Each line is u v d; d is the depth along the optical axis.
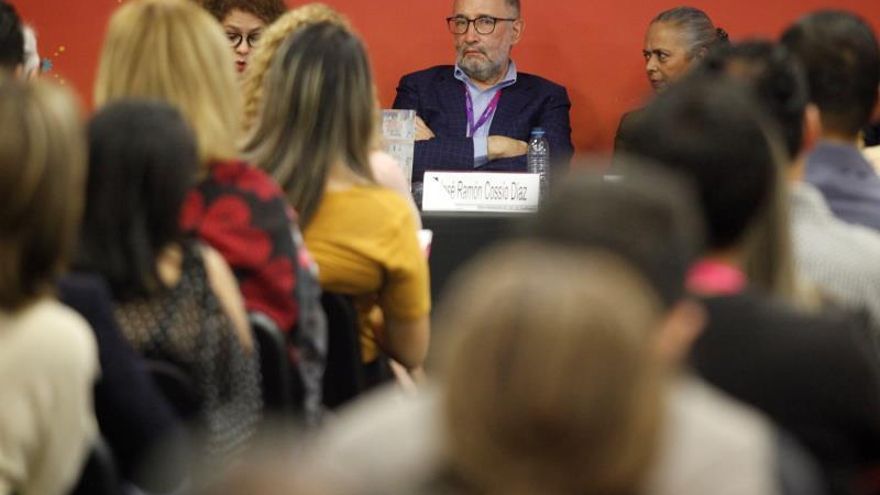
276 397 4.99
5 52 6.48
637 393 2.40
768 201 4.02
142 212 4.59
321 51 5.84
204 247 4.90
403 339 6.14
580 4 12.03
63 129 3.96
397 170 6.52
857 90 5.37
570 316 2.39
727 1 12.04
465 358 2.43
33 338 3.96
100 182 4.57
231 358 4.75
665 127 4.01
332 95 5.82
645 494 2.57
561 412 2.39
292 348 5.36
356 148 5.93
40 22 11.87
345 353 5.83
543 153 10.64
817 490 3.15
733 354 3.77
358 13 12.02
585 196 3.20
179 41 5.31
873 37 5.40
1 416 3.93
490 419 2.41
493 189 8.71
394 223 5.93
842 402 3.75
